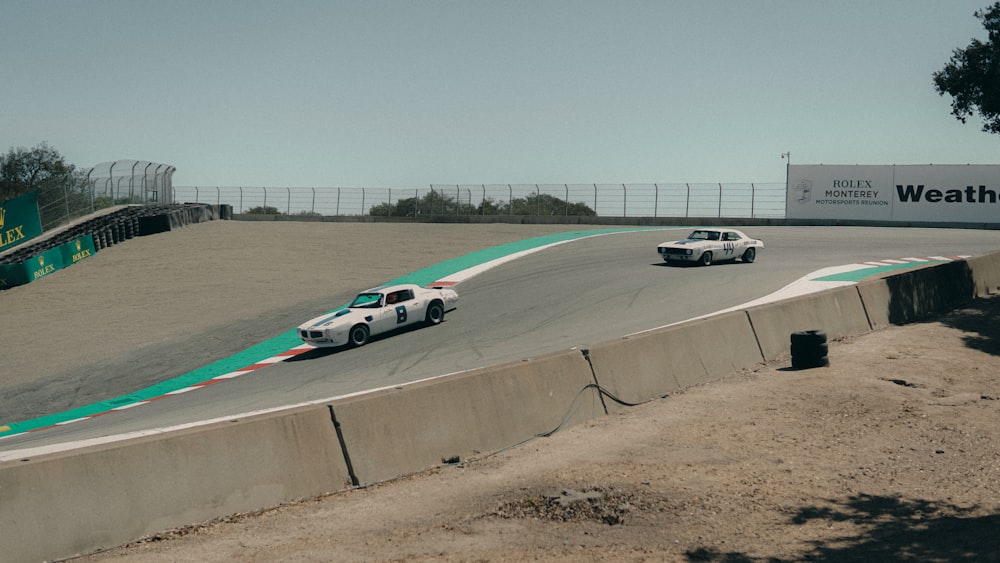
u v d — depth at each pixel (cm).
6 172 6831
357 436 870
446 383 978
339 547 669
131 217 4388
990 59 2311
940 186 4375
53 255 3441
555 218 5106
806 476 880
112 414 1641
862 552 661
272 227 4819
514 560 641
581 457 949
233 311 2661
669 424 1092
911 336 1734
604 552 661
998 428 1071
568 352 1152
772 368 1455
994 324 1892
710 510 771
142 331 2467
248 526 725
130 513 689
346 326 2034
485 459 955
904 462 934
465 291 2755
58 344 2373
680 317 2131
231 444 772
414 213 5522
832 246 3531
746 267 2969
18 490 633
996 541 677
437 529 715
